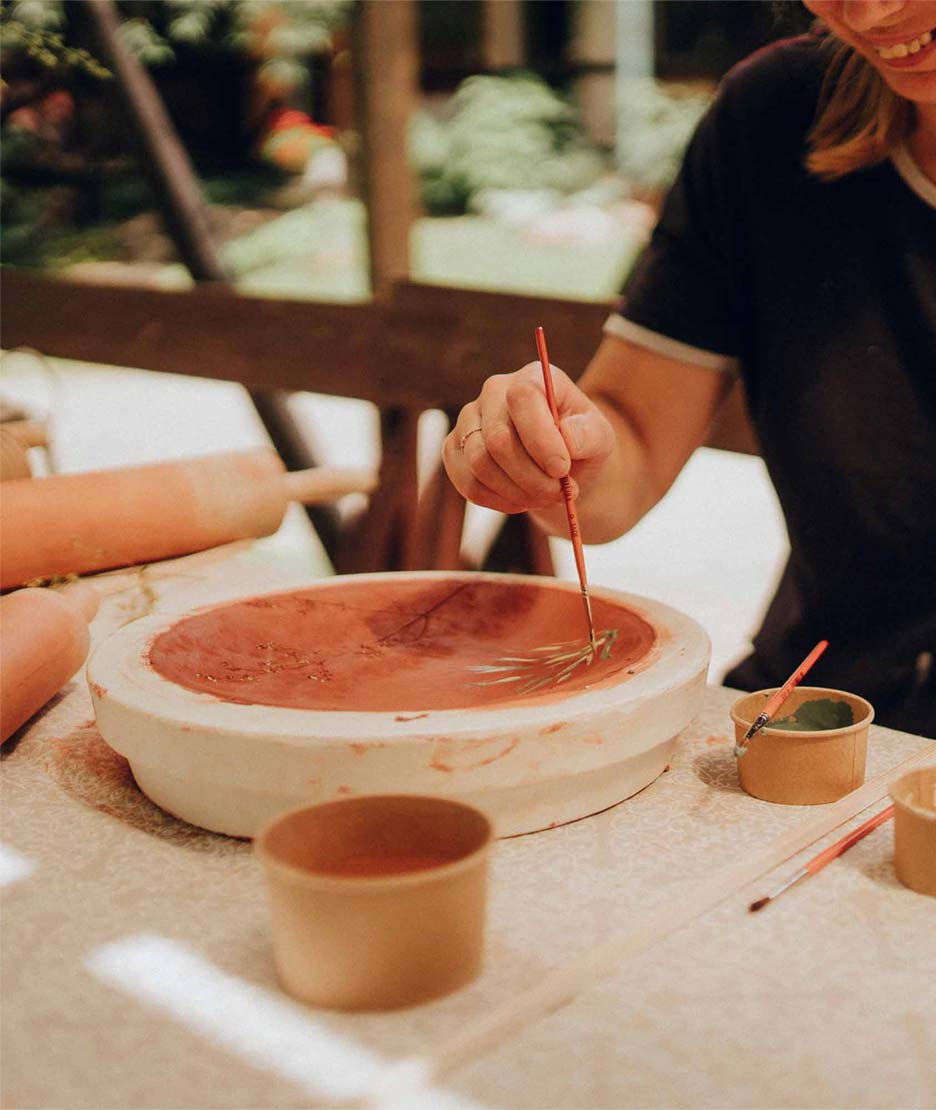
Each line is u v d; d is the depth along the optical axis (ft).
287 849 2.38
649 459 4.95
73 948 2.53
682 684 3.10
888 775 3.28
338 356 8.23
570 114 22.66
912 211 4.36
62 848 2.98
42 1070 2.13
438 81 23.61
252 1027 2.25
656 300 4.89
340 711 2.91
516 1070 2.12
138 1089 2.08
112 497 5.03
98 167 14.19
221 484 5.39
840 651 4.78
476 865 2.30
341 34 18.79
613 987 2.36
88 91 10.96
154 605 4.73
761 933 2.54
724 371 4.98
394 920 2.24
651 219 20.12
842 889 2.72
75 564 4.95
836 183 4.51
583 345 6.89
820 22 4.75
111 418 20.22
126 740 3.03
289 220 23.35
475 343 7.41
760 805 3.16
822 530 4.73
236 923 2.61
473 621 3.91
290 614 3.82
